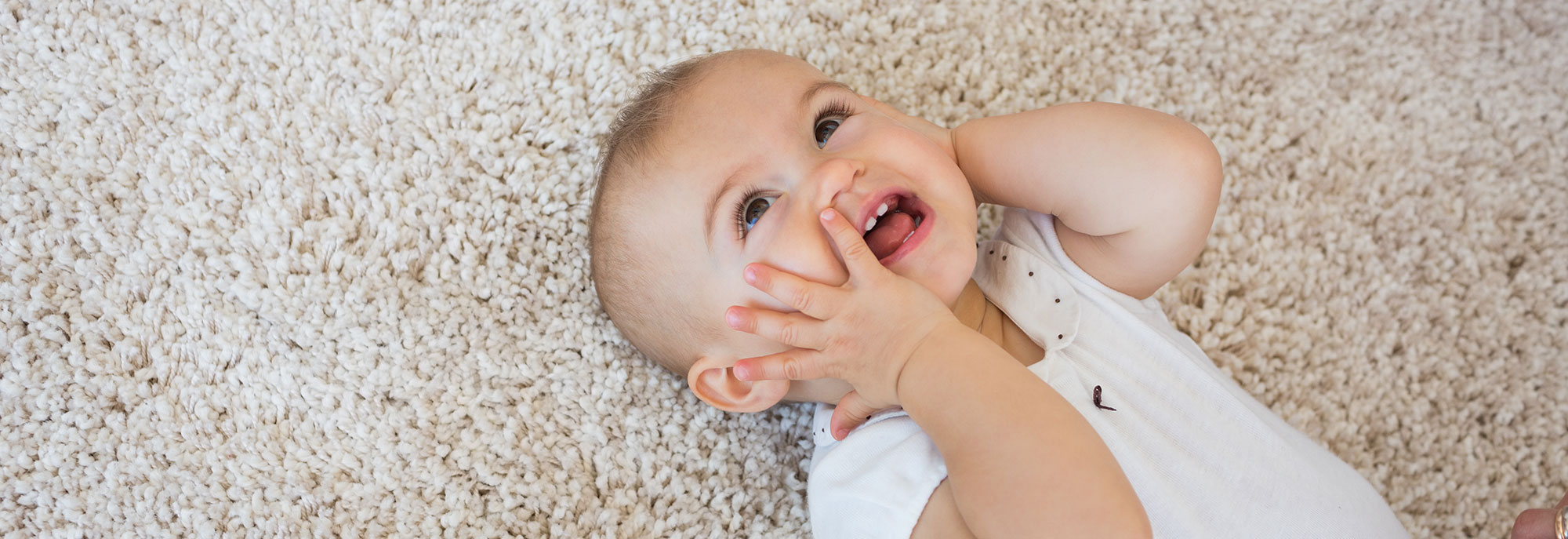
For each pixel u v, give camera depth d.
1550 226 1.70
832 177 1.14
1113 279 1.33
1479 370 1.63
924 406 1.11
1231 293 1.64
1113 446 1.20
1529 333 1.65
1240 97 1.70
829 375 1.20
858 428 1.25
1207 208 1.25
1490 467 1.60
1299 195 1.67
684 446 1.46
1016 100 1.66
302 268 1.45
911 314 1.14
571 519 1.41
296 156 1.48
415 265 1.47
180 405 1.41
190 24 1.50
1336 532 1.24
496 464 1.42
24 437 1.37
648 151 1.23
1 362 1.38
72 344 1.40
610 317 1.42
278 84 1.50
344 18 1.53
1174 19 1.72
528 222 1.50
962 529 1.13
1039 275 1.32
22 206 1.42
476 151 1.51
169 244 1.44
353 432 1.41
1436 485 1.58
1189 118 1.69
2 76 1.46
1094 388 1.23
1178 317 1.60
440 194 1.49
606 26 1.57
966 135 1.35
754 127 1.20
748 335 1.25
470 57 1.55
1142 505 1.07
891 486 1.18
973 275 1.39
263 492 1.38
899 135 1.19
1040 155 1.28
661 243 1.23
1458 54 1.74
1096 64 1.70
